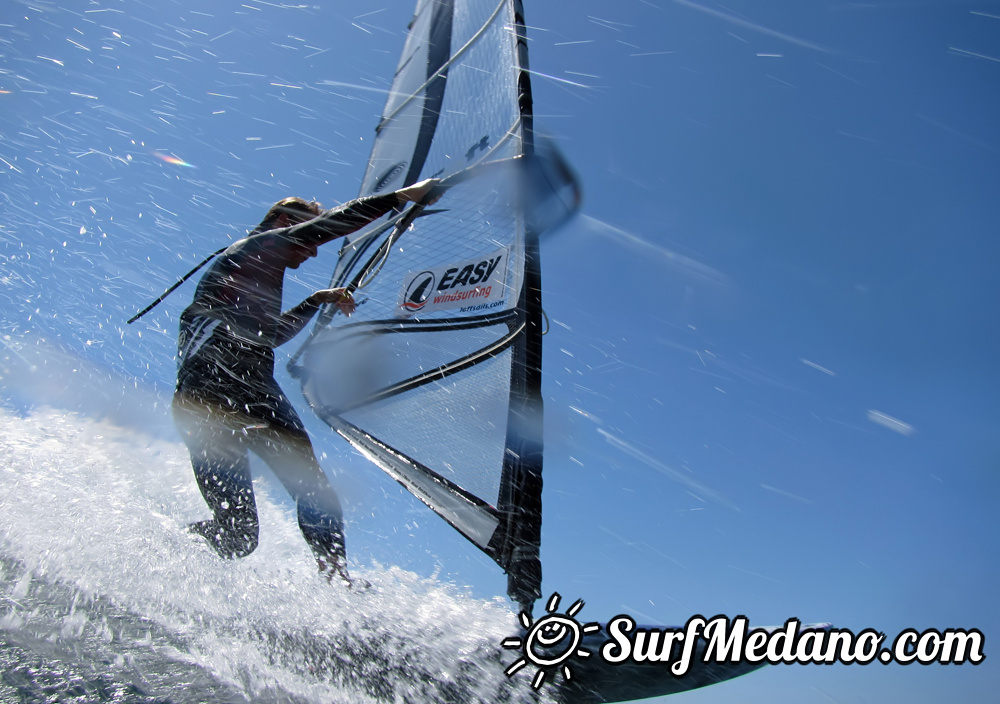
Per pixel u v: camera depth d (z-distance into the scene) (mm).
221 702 1379
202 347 2529
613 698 1931
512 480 2227
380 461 2703
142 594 1922
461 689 1774
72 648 1483
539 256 2477
